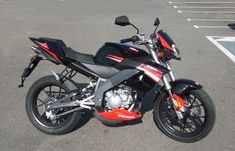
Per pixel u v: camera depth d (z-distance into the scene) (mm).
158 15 13414
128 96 4211
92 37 9812
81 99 4340
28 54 8195
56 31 10586
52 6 15461
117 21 3855
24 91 5918
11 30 10719
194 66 7324
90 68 4188
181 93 4062
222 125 4742
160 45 4078
